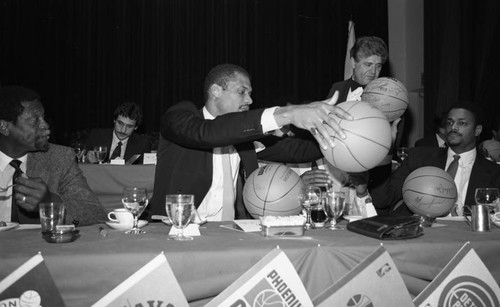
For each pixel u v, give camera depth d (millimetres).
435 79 7172
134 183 4559
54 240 1770
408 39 8281
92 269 1605
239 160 2842
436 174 2406
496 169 3012
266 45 8961
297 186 2254
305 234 1953
